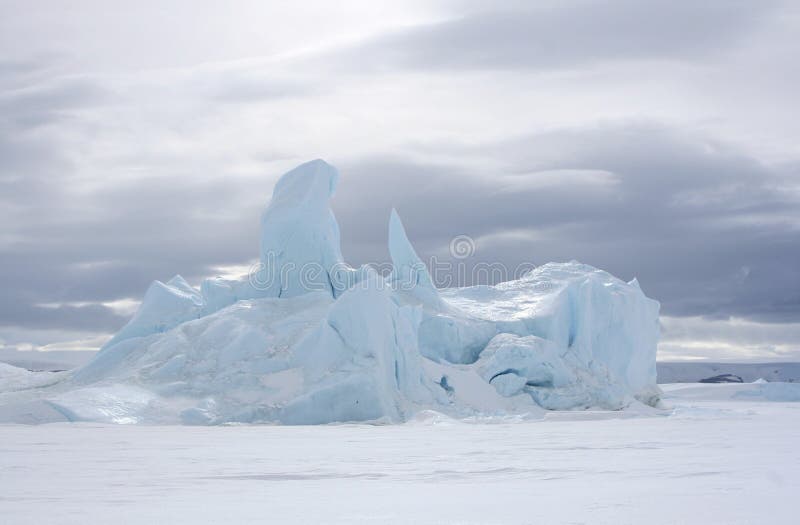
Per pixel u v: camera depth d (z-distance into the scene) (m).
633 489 16.36
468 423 43.50
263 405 42.94
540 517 12.99
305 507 14.35
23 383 52.94
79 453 25.67
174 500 15.43
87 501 15.38
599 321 57.94
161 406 43.03
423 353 53.50
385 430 37.41
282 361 45.97
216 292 55.84
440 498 15.40
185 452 25.89
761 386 85.75
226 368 46.16
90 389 43.69
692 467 20.52
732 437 31.81
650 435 33.44
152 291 57.81
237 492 16.58
